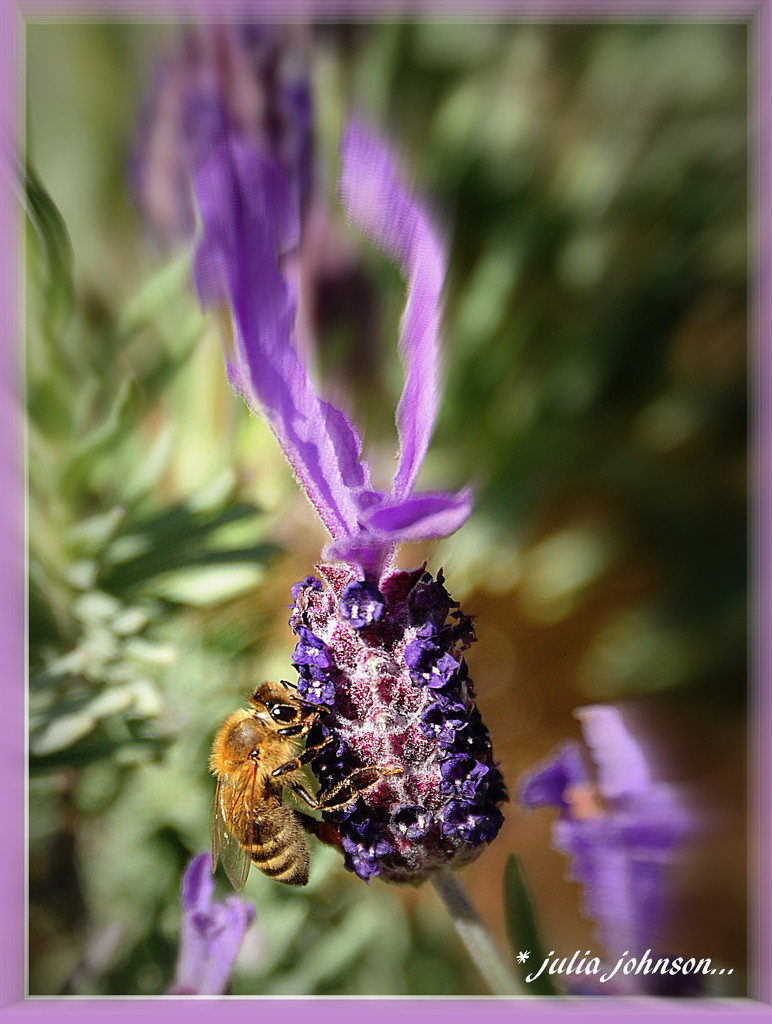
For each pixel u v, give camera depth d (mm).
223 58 116
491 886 120
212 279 84
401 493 86
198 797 110
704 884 123
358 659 92
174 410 118
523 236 134
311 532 115
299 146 118
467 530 131
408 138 132
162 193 119
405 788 91
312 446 88
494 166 133
